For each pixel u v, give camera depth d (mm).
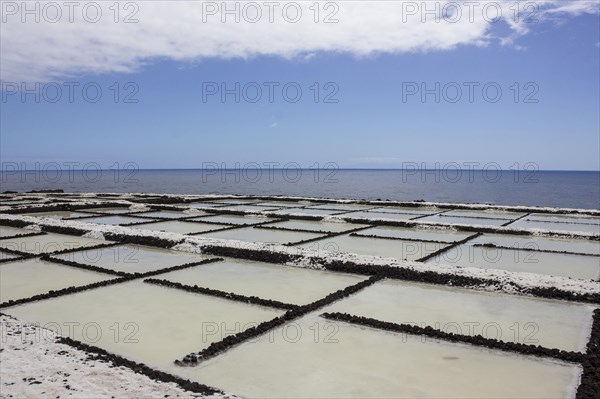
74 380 5531
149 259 12734
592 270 11453
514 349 6699
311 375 5980
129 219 21219
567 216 22938
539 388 5688
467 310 8570
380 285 10203
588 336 7363
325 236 15898
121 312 8258
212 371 6082
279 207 27078
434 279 10305
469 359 6473
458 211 25141
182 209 24234
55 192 36656
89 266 11344
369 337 7211
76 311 8297
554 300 9133
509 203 39531
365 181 95062
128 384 5457
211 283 10250
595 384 5629
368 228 18438
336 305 8797
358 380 5852
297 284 10250
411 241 15180
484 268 11461
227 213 22875
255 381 5816
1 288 9781
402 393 5535
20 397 5117
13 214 22234
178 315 8125
